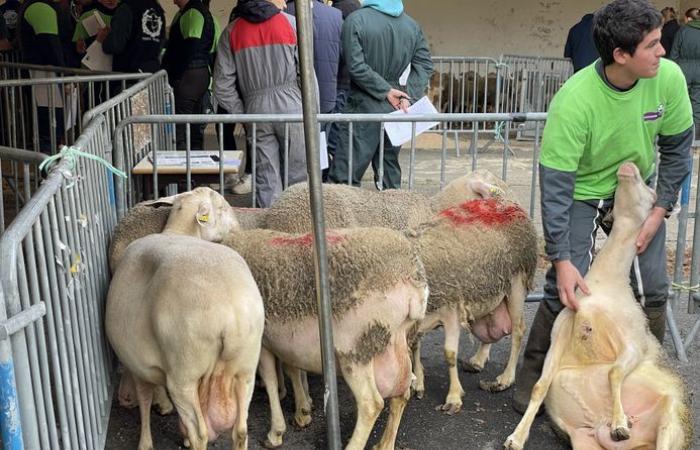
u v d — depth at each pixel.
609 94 3.62
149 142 6.36
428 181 10.24
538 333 4.12
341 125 6.72
